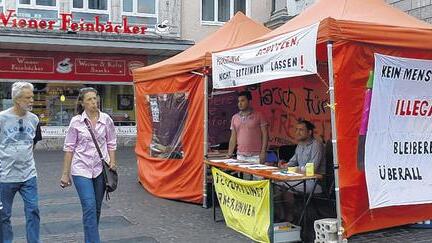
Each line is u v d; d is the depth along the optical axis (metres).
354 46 5.91
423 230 6.70
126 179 11.48
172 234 6.70
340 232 5.72
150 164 9.87
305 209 6.16
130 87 19.94
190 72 8.62
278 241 5.99
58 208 8.45
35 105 18.55
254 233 6.20
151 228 7.03
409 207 6.51
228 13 21.00
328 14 6.78
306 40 5.55
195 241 6.34
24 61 18.30
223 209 6.99
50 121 18.77
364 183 6.04
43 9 18.28
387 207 6.31
